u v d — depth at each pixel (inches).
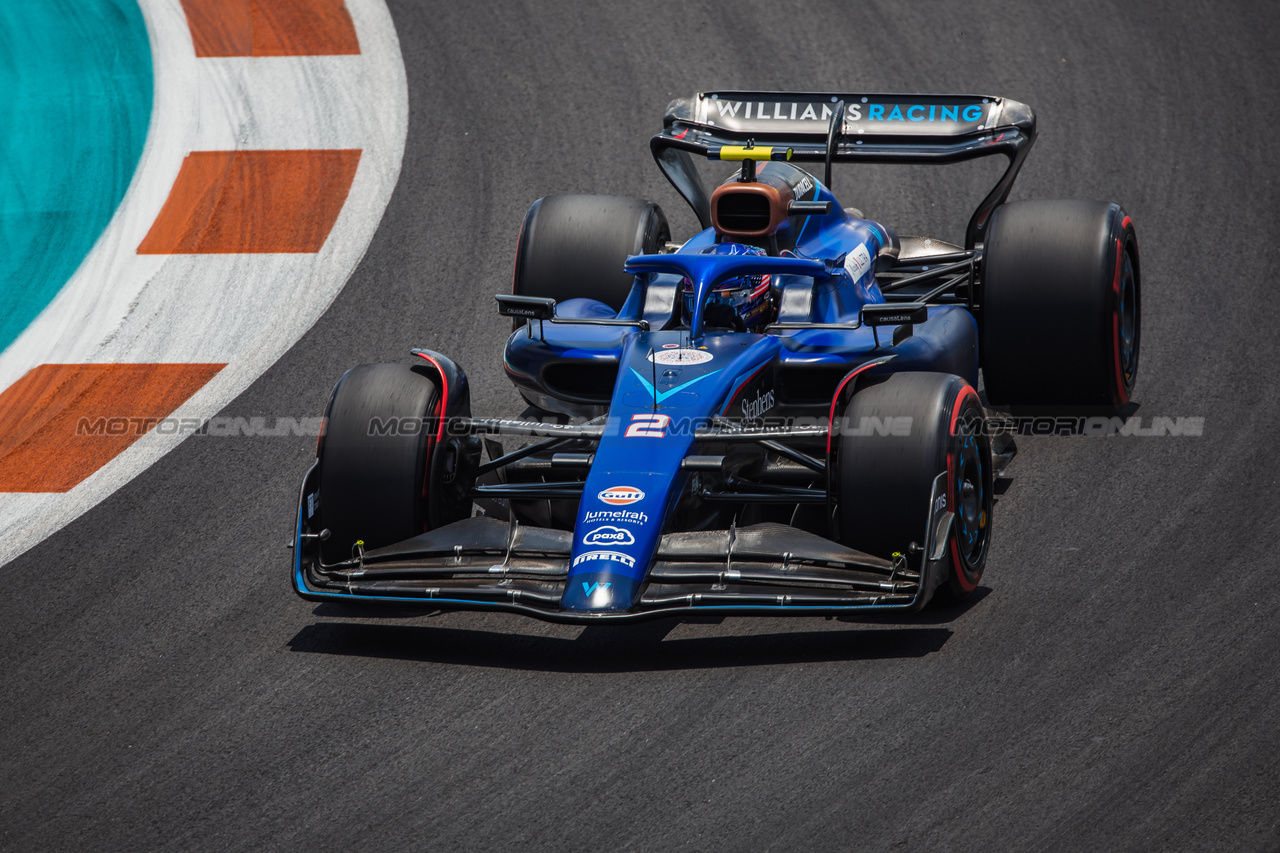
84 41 2112.5
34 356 1375.5
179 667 836.0
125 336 1400.1
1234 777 663.1
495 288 1432.1
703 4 2116.1
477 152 1738.4
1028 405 1102.4
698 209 1305.4
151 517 1051.3
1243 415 1087.0
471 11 2134.6
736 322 950.4
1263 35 1904.5
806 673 776.9
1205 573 862.5
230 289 1477.6
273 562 965.8
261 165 1748.3
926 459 789.9
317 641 853.2
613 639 833.5
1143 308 1300.4
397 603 799.7
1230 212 1487.5
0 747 767.1
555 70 1941.4
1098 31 1956.2
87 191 1718.8
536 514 965.8
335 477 849.5
